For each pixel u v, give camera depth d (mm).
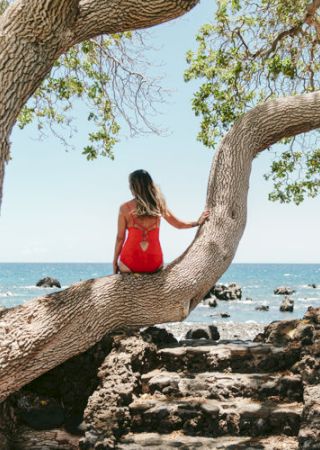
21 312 6402
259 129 8047
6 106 5867
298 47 12227
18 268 163625
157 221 7152
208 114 12586
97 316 6613
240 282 80188
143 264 7027
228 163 7805
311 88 12430
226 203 7637
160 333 7434
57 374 6680
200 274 7195
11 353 6070
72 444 5867
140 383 6457
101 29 6223
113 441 5527
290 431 5703
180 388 6402
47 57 6031
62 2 5781
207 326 9148
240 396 6285
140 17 6129
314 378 6105
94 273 117250
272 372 6680
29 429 6242
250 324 25500
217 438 5723
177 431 5895
